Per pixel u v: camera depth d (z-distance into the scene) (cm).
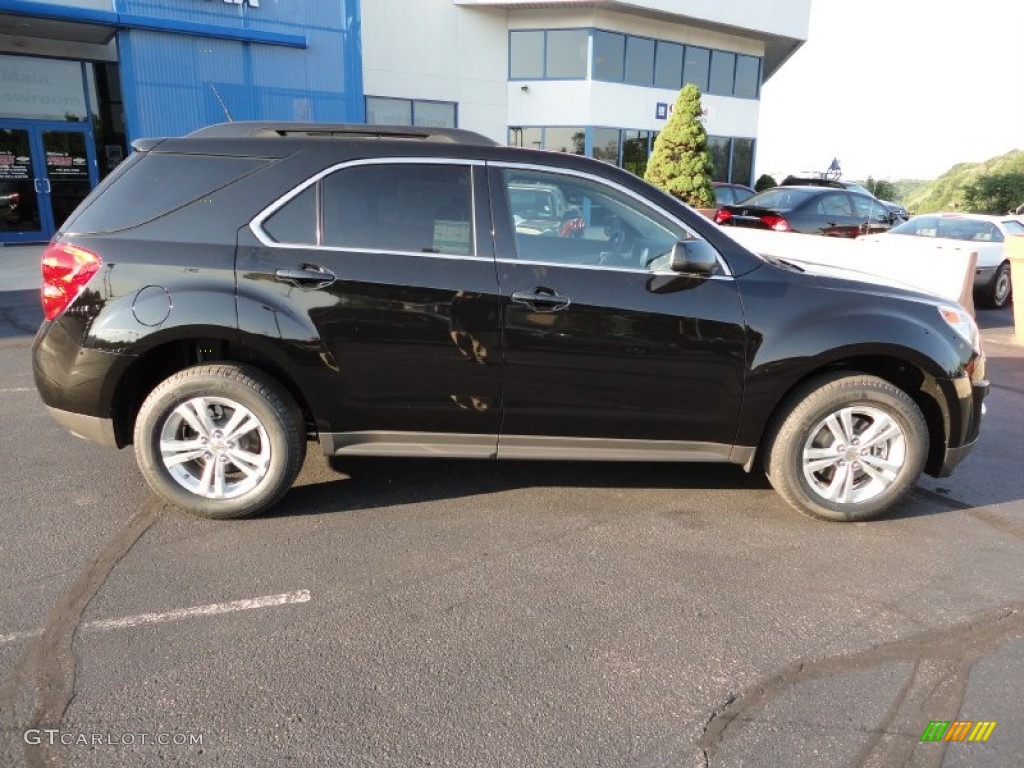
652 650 277
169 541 346
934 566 344
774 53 2806
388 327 345
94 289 336
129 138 1405
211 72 1461
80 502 383
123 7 1338
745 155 2703
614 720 241
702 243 344
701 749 229
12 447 456
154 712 238
